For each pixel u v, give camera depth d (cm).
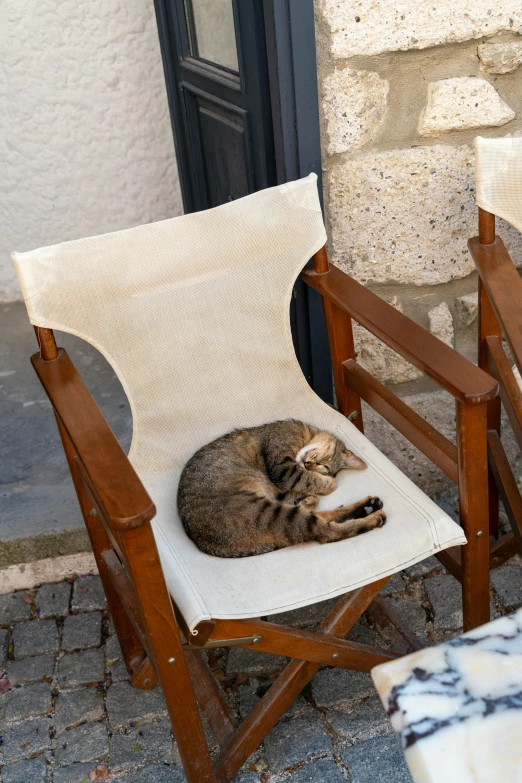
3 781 167
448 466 156
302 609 203
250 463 176
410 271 211
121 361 174
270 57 182
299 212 179
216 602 139
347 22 179
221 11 209
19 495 232
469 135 198
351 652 159
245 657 191
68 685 188
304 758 165
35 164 323
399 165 197
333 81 186
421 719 73
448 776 68
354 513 158
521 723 72
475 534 156
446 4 181
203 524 158
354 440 180
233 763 159
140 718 178
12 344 318
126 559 128
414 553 149
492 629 82
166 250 172
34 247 340
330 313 184
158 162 332
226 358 184
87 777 166
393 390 228
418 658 79
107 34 304
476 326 223
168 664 139
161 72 316
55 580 221
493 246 175
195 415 183
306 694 179
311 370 224
